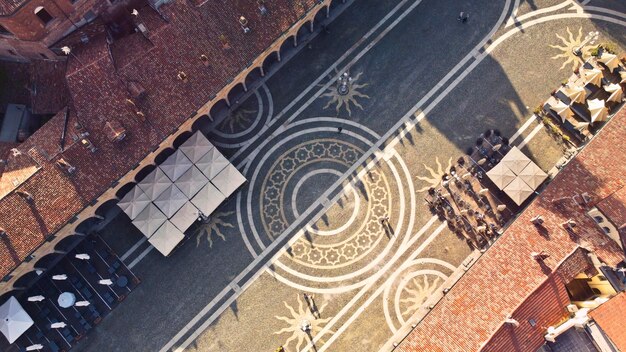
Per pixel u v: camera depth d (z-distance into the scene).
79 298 51.44
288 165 54.94
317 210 53.62
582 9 57.25
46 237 46.25
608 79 54.62
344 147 55.25
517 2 57.53
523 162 50.88
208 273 52.25
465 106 55.69
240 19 48.75
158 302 51.66
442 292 50.81
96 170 47.44
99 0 48.31
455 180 53.56
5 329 48.12
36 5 44.19
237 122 56.00
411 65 57.06
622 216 41.41
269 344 50.56
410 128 55.44
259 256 52.59
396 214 53.22
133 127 48.00
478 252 51.56
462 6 57.84
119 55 48.31
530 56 56.66
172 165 51.69
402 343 43.91
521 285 42.53
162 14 48.16
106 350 50.66
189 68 48.66
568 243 43.06
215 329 51.00
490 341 40.56
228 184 51.75
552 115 54.44
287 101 56.50
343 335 50.53
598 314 40.97
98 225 53.16
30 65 51.53
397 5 58.00
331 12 57.88
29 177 46.12
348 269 51.97
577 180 44.78
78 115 47.59
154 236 50.41
